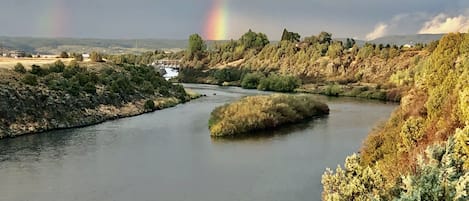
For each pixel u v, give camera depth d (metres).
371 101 87.94
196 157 38.88
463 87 26.02
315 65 129.00
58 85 60.25
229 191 29.45
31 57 105.00
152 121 59.50
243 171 34.19
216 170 34.59
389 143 29.47
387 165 23.48
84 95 61.88
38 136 48.00
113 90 68.81
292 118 58.44
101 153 40.34
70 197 28.55
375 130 43.53
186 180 32.09
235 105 57.31
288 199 27.59
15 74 58.78
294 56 137.50
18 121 49.66
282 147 42.62
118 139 46.84
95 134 49.72
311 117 63.53
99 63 86.12
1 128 47.19
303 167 34.91
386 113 67.94
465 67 29.08
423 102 35.25
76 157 38.84
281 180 31.56
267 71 137.12
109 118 60.88
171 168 35.38
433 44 108.12
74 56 96.94
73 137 47.75
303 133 50.16
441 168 13.88
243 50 165.25
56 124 52.88
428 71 43.03
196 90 110.56
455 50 38.19
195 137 48.06
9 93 51.59
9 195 28.86
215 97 92.62
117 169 35.00
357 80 116.44
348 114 67.00
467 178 12.54
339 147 42.06
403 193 13.53
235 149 42.06
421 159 14.95
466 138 15.32
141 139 46.91
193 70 155.12
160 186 30.77
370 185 17.33
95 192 29.52
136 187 30.55
